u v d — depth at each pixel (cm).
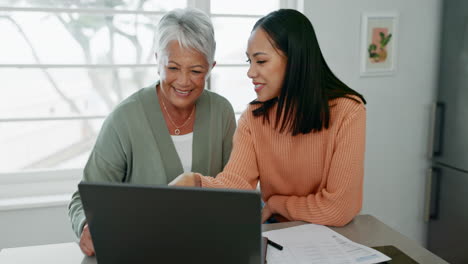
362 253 101
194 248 73
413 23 250
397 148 262
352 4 235
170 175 143
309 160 133
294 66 119
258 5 239
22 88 216
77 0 214
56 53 217
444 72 243
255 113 139
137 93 146
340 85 132
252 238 69
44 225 210
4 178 213
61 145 235
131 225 73
